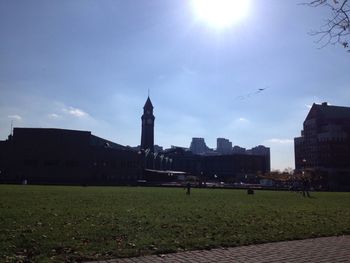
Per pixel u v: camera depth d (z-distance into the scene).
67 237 13.64
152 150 196.38
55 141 131.88
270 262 10.86
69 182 126.81
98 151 137.75
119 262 10.47
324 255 11.84
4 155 130.00
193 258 11.13
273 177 164.62
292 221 19.92
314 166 164.62
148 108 198.00
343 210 28.16
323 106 167.12
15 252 11.21
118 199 36.25
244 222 19.06
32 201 31.11
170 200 36.44
